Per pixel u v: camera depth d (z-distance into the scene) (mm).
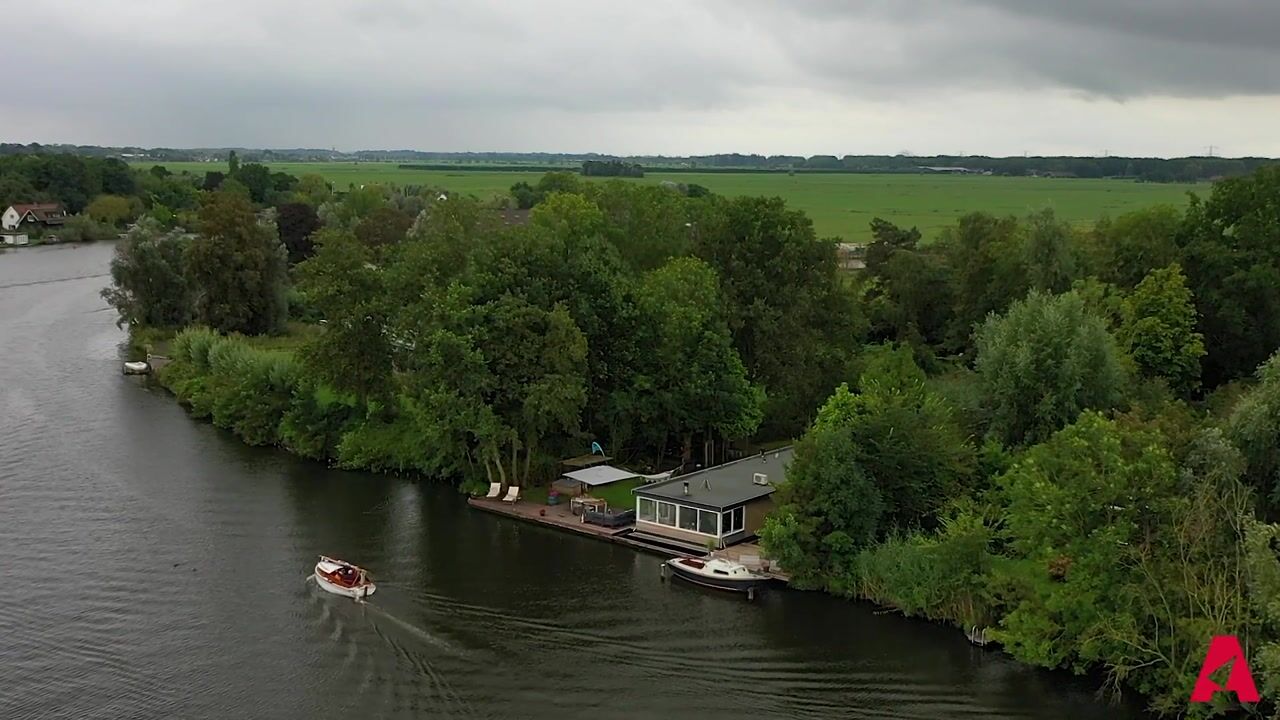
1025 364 58031
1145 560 41188
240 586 53125
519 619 49844
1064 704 41906
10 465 73000
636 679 44031
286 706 41281
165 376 100250
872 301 107062
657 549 58750
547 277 70938
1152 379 70375
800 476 53344
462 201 95562
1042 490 44094
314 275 78188
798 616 50156
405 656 45750
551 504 66562
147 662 44688
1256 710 38531
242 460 76812
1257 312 82812
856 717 41094
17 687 42219
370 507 66938
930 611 49281
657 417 72625
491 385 65750
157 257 121000
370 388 78000
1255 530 37688
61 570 54562
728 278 78000
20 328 127062
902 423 53781
